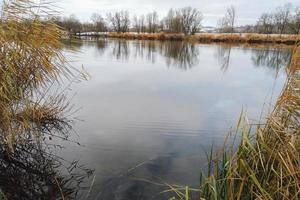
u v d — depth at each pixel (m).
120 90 9.58
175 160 4.34
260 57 25.42
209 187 2.78
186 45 43.50
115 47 33.94
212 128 5.89
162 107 7.54
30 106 4.70
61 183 3.69
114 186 3.62
